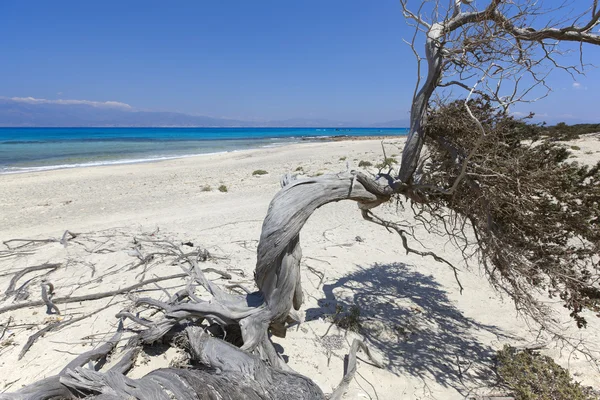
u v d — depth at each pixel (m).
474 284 6.42
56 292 5.71
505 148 3.80
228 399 2.73
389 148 33.66
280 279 3.47
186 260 7.05
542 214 3.72
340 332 4.82
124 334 4.41
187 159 29.66
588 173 3.83
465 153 3.73
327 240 8.66
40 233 8.98
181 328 4.05
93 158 29.95
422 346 4.58
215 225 9.84
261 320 3.59
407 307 5.56
